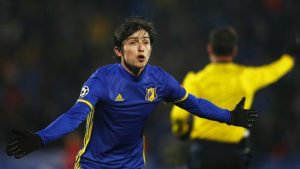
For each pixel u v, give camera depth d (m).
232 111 14.23
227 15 54.53
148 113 13.51
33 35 50.12
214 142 18.97
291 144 45.53
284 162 42.09
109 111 13.09
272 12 54.91
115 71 13.18
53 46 49.72
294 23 54.97
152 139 44.03
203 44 53.12
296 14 55.28
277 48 53.84
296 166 40.25
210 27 53.84
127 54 12.84
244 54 52.72
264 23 54.34
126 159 13.55
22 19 50.28
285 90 48.88
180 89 13.83
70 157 36.69
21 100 44.56
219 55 19.05
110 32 52.09
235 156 18.98
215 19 54.12
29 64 48.28
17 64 47.72
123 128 13.27
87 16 51.72
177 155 28.12
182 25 53.47
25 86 46.78
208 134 18.95
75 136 38.28
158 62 50.94
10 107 43.56
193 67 51.44
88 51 49.91
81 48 49.84
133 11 53.69
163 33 53.09
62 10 51.09
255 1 54.94
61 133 11.84
